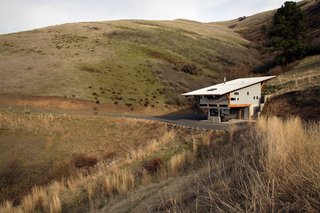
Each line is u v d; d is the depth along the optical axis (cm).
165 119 2964
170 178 963
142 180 1073
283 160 335
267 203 270
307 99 1973
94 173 1511
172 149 1555
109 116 3095
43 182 1691
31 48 5544
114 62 5141
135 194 903
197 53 6638
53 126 2566
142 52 6050
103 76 4469
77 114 3130
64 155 2116
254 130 923
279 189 285
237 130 1395
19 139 2259
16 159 1948
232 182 389
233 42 8512
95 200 1025
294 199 265
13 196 1520
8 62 4688
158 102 4103
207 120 2797
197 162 1098
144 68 5156
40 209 1138
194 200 450
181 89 4662
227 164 557
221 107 2622
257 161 411
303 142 394
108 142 2392
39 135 2378
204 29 10281
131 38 6900
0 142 2150
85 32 7081
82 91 3825
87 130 2594
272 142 420
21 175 1762
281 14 4444
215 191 395
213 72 5725
